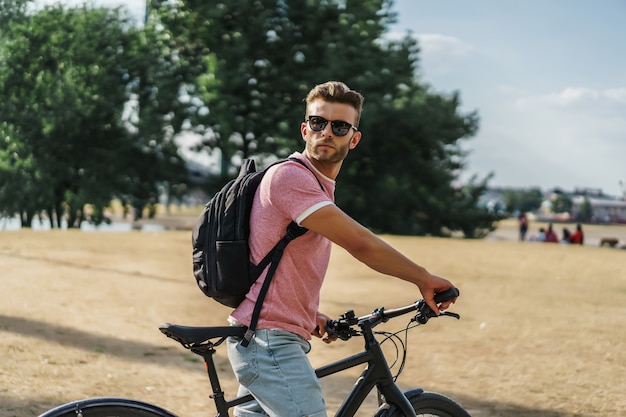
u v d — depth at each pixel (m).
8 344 6.96
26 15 42.94
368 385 3.09
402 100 42.34
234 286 2.71
